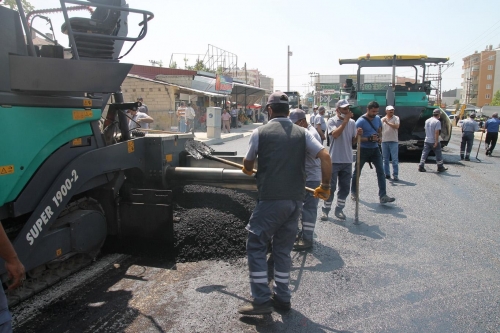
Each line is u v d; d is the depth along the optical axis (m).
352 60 13.17
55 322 3.21
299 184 3.32
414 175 10.03
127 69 3.34
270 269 4.23
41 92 3.22
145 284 3.88
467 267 4.40
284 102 3.52
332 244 5.10
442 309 3.50
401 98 12.71
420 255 4.74
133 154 4.66
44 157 3.33
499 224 5.98
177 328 3.15
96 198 4.44
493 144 14.77
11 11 2.99
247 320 3.28
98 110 3.95
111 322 3.22
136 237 4.47
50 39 4.31
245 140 20.31
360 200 7.43
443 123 12.49
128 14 4.93
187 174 5.00
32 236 3.20
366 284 3.98
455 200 7.44
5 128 2.93
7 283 3.38
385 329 3.18
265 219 3.28
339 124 5.89
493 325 3.25
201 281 3.94
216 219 4.79
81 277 3.97
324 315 3.39
